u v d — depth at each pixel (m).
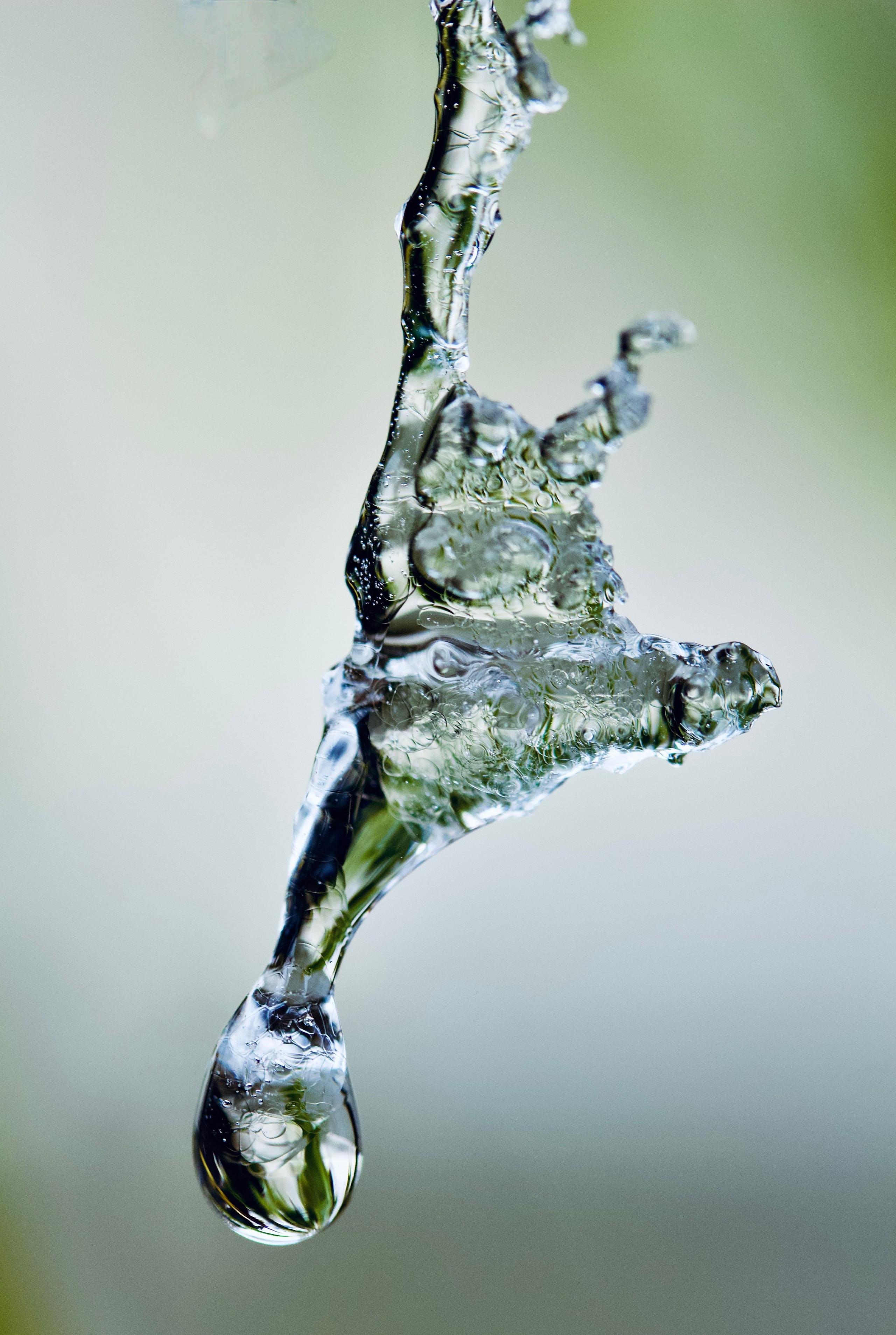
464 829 0.12
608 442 0.12
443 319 0.12
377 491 0.12
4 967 0.22
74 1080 0.21
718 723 0.11
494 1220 0.21
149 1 0.23
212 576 0.23
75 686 0.23
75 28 0.22
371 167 0.23
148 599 0.23
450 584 0.11
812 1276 0.20
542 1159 0.22
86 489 0.23
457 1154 0.22
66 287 0.23
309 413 0.23
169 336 0.23
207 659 0.23
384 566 0.12
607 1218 0.21
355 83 0.23
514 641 0.12
